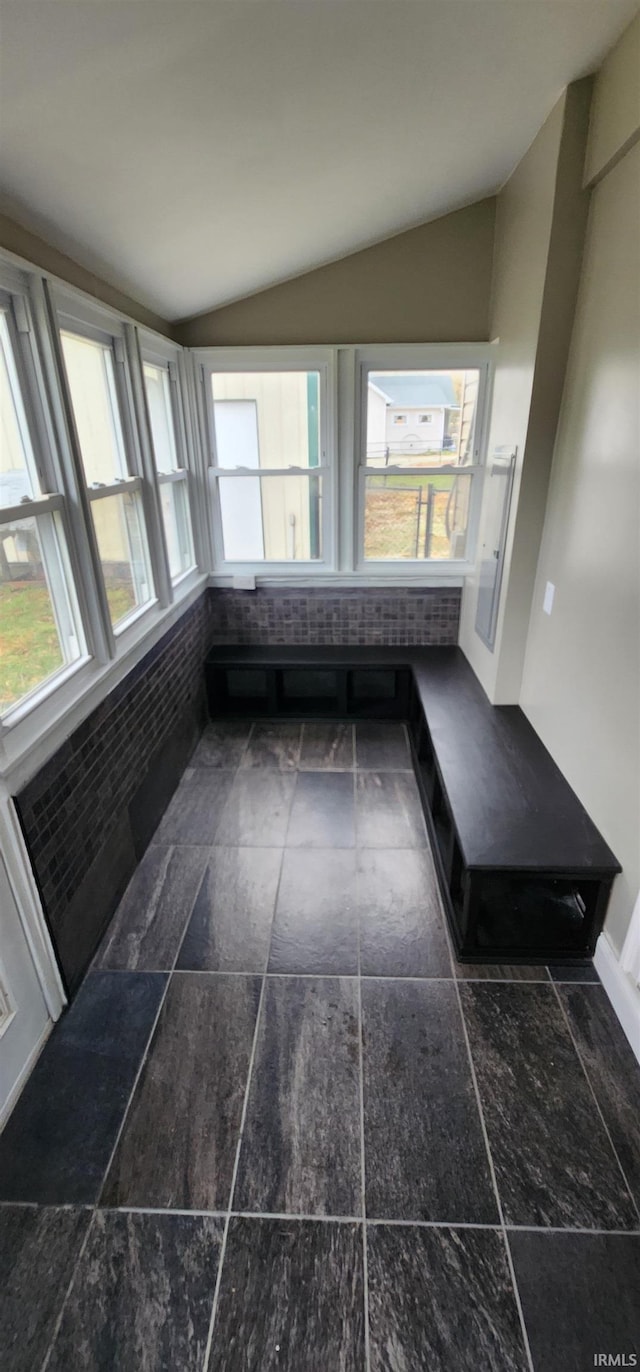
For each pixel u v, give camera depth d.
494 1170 1.37
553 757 2.31
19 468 1.65
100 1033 1.69
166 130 1.39
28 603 1.67
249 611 3.63
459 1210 1.30
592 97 1.80
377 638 3.66
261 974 1.88
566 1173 1.36
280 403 3.25
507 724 2.60
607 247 1.81
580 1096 1.52
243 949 1.97
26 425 1.67
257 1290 1.18
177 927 2.06
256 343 3.11
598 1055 1.62
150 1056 1.63
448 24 1.33
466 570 3.45
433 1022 1.72
